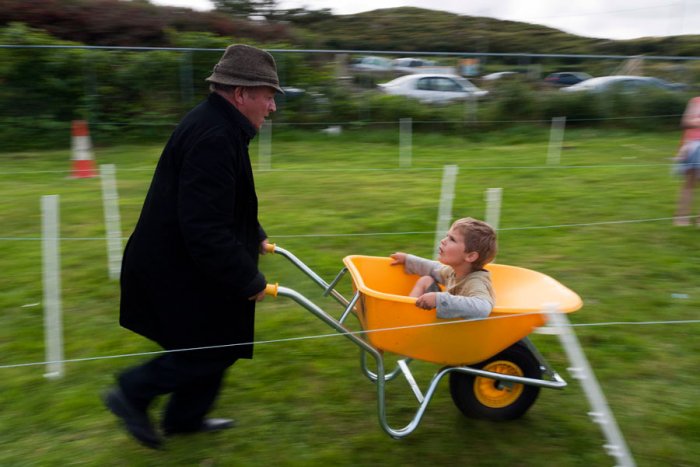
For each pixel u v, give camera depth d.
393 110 13.74
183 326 2.56
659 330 4.04
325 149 11.83
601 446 2.92
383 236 5.96
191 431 2.95
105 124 12.35
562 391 3.37
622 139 13.05
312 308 2.54
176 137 2.45
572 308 2.65
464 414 3.08
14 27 12.38
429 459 2.82
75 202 7.25
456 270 2.99
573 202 7.38
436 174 9.10
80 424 3.04
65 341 3.88
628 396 3.30
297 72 13.48
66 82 12.01
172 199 2.46
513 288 3.23
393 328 2.74
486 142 13.08
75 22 14.68
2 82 11.63
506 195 7.70
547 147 12.21
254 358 3.66
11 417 3.08
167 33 14.98
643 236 6.00
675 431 3.01
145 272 2.54
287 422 3.08
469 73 15.01
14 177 8.78
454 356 2.78
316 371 3.54
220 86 2.44
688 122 6.32
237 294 2.44
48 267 3.48
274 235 6.01
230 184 2.37
